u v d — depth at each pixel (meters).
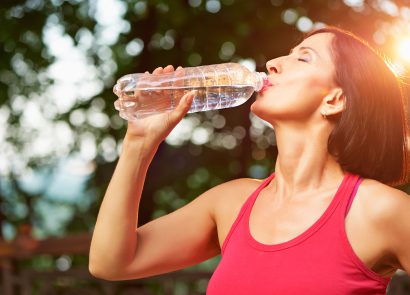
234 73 2.24
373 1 6.68
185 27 7.23
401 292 5.03
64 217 8.16
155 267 2.19
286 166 2.06
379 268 1.95
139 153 2.13
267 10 6.91
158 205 7.73
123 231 2.12
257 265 1.94
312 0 6.76
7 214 8.26
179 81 2.22
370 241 1.91
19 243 6.12
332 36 2.12
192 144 7.66
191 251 2.23
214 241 2.27
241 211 2.08
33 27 7.51
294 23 6.89
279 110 2.06
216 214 2.20
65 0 7.47
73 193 8.03
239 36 7.11
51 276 6.21
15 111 8.12
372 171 2.04
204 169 7.72
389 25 6.65
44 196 8.25
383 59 2.12
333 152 2.04
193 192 7.68
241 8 6.98
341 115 2.04
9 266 6.25
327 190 2.01
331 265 1.88
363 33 6.63
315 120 2.06
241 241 2.01
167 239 2.21
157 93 2.20
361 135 2.02
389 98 2.06
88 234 6.07
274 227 1.99
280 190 2.06
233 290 1.95
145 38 7.37
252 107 2.11
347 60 2.06
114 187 2.14
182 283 6.71
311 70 2.06
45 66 7.81
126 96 2.19
